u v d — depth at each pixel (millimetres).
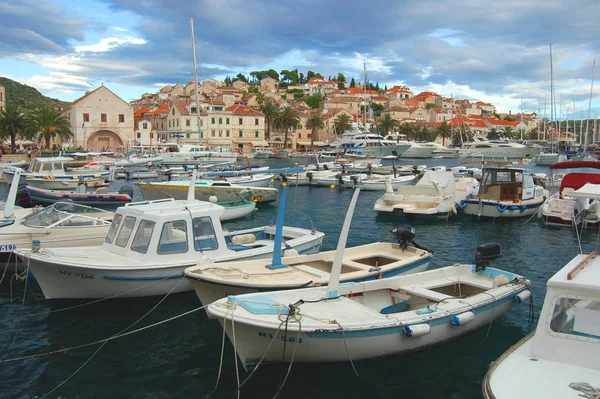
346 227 8547
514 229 21703
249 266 10648
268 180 35312
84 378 8242
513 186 24562
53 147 80625
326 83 181250
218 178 32531
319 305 8156
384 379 8117
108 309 11156
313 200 32781
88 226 14188
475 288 10320
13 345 9484
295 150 102188
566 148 86312
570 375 6047
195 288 9938
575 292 6402
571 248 18016
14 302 11805
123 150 73938
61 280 10766
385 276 11000
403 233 12547
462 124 124688
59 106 101812
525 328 10180
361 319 7688
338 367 8047
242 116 97812
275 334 7359
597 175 22578
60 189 35688
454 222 23531
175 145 62094
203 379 8164
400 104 157875
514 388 5805
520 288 9719
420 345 8305
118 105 85375
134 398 7633
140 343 9555
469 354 8992
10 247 12852
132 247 11203
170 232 11203
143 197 28672
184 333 10008
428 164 68625
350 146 77875
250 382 7945
